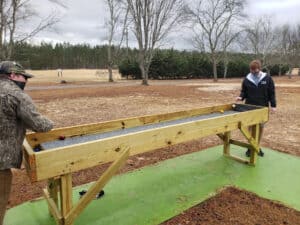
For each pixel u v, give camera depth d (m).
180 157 5.09
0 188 2.51
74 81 30.50
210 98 14.04
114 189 3.84
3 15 14.24
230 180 4.14
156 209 3.35
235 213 3.23
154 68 36.91
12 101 2.33
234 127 4.30
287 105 11.50
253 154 4.66
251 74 5.26
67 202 2.77
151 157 5.09
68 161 2.62
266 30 37.47
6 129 2.38
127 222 3.09
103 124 3.90
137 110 10.20
